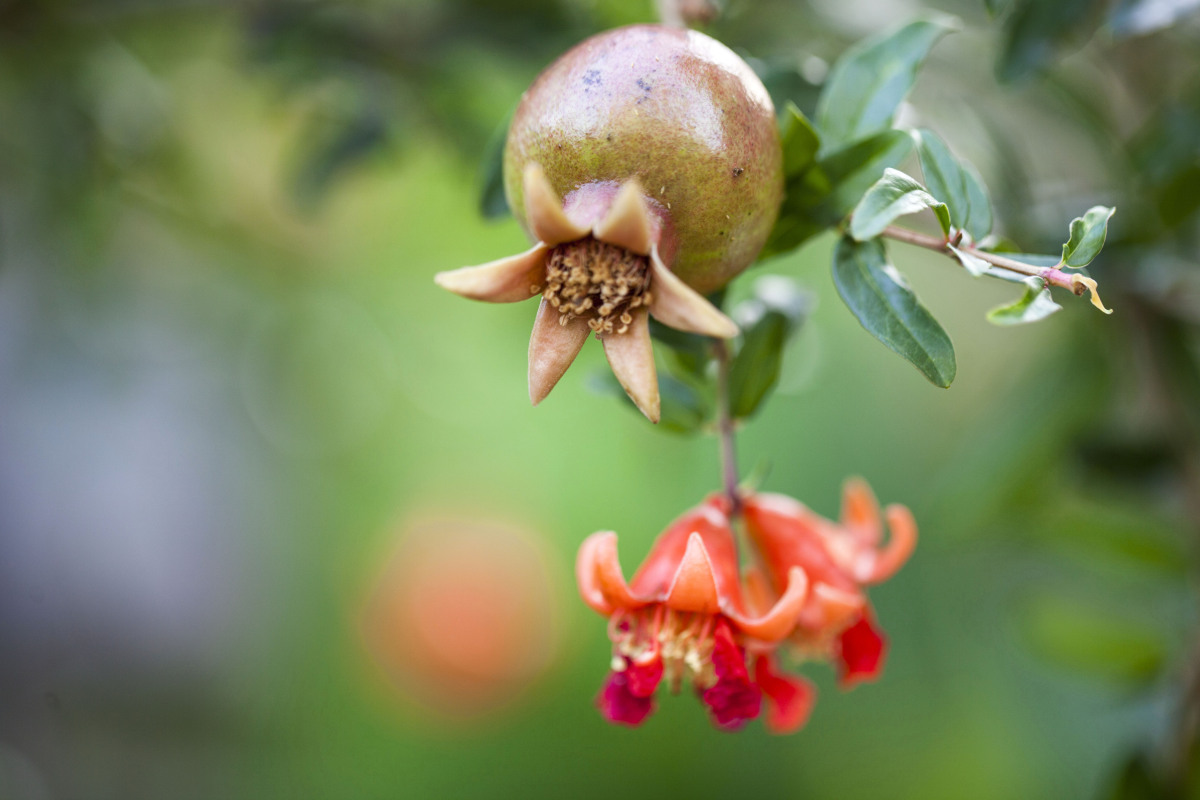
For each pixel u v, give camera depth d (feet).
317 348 3.46
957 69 1.73
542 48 1.59
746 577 1.27
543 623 4.48
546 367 1.09
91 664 4.04
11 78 2.10
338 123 1.96
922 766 3.70
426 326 3.58
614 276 1.07
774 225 1.18
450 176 2.38
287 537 4.75
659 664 1.18
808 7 1.65
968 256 1.11
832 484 4.17
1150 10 1.29
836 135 1.21
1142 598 1.92
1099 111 1.59
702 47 1.10
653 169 1.07
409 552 4.62
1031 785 3.00
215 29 2.29
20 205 2.28
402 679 4.42
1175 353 1.59
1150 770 1.58
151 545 4.25
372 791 4.22
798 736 3.93
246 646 4.56
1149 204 1.48
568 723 4.35
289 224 2.91
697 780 4.04
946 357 1.12
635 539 4.64
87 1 1.96
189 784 4.13
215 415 3.99
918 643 3.80
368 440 4.71
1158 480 1.63
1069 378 1.82
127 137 2.23
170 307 3.04
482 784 4.22
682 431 1.30
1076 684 1.89
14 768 3.72
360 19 1.78
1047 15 1.36
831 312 4.01
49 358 2.63
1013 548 2.21
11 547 3.72
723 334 1.05
